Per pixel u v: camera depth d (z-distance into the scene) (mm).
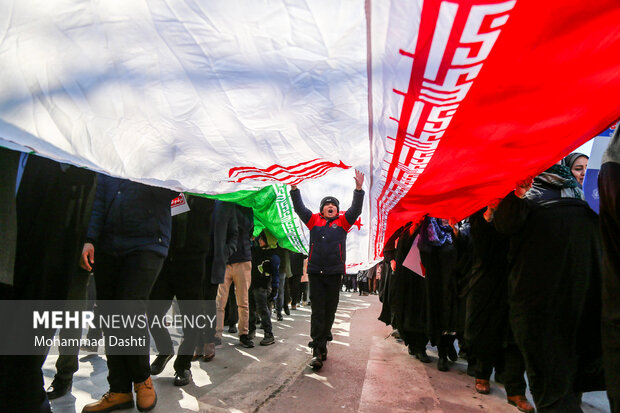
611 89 1070
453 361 4121
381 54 1022
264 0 991
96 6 1046
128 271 2496
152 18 1054
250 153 1389
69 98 1137
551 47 948
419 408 2746
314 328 3688
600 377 2061
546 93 1073
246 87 1148
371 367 3758
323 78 1108
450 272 3787
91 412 2385
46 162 1747
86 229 1922
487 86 1041
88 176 1927
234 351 4199
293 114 1211
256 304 4691
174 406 2619
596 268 2078
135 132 1268
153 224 2580
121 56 1106
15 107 1107
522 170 1567
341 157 1382
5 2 1025
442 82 1032
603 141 2955
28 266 1665
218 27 1051
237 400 2775
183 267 3182
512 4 860
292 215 4246
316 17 994
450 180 1688
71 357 2654
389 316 5066
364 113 1193
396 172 1585
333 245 3752
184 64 1114
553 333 1996
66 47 1077
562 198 2197
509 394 2740
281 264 6625
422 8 913
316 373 3490
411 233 3961
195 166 1476
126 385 2490
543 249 2062
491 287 2875
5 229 1419
